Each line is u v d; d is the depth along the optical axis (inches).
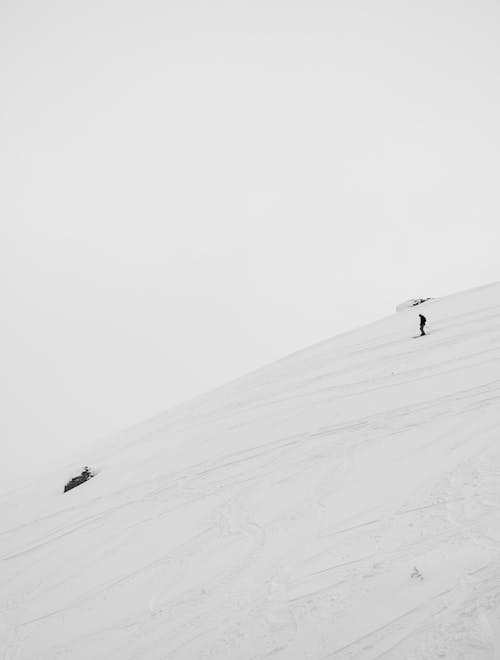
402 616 314.8
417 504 453.7
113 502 789.2
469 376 751.7
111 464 1069.1
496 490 424.2
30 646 469.1
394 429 654.5
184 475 778.8
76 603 519.2
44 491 1127.6
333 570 398.0
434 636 287.1
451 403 671.8
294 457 682.8
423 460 539.8
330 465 616.4
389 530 426.9
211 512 610.2
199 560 506.3
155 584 492.7
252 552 481.4
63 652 437.1
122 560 577.0
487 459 487.2
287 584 403.2
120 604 481.4
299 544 462.9
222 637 367.6
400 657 282.8
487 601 295.9
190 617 411.5
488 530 369.1
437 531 396.2
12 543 788.0
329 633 326.0
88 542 668.7
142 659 381.4
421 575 345.1
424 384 786.8
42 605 544.7
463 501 427.5
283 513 540.7
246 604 397.7
